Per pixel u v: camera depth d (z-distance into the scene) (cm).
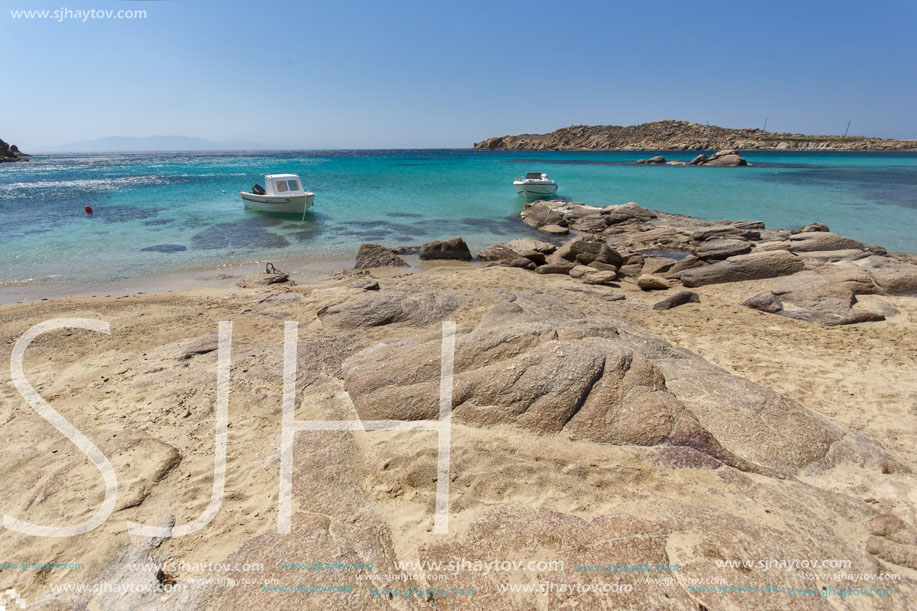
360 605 275
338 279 1234
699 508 335
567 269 1281
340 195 2864
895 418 496
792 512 332
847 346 704
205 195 2802
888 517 328
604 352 486
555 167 5562
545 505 353
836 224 1973
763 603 258
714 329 790
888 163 6569
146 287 1142
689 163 6222
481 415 448
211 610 279
